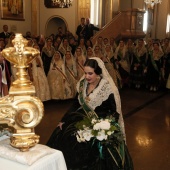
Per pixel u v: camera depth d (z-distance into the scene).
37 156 1.12
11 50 1.03
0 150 1.15
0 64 3.31
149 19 14.82
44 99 6.48
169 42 8.84
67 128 2.45
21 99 1.06
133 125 5.03
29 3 12.32
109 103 2.43
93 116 2.38
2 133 1.32
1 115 1.06
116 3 13.46
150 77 8.20
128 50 8.74
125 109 6.05
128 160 2.31
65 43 7.79
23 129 1.11
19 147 1.12
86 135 2.22
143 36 11.44
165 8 15.35
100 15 13.35
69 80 6.95
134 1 13.77
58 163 1.20
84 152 2.30
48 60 6.89
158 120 5.36
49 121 5.14
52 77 6.68
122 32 11.16
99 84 2.44
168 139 4.43
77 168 2.26
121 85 8.41
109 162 2.23
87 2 12.75
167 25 15.55
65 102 6.66
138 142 4.27
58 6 12.73
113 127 2.22
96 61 2.42
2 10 10.95
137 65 8.45
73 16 12.71
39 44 7.66
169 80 8.13
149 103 6.66
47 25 13.02
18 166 1.09
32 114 1.07
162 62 8.27
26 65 1.08
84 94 2.47
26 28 12.27
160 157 3.76
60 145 2.40
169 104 6.61
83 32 11.21
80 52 7.24
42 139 4.24
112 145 2.28
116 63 8.33
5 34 9.23
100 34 11.05
